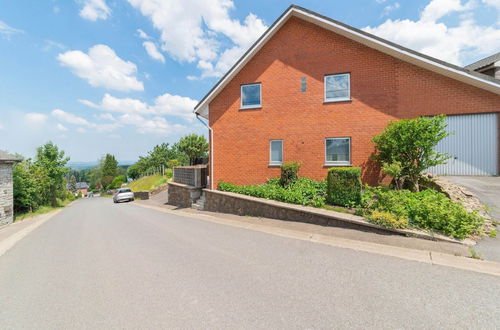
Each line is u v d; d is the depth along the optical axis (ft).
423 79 29.12
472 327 8.07
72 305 10.41
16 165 58.80
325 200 26.68
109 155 245.86
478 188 24.07
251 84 37.42
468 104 27.63
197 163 68.85
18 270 15.12
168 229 25.09
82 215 46.11
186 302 10.15
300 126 34.45
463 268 12.73
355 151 31.68
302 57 34.50
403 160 25.70
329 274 12.41
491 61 43.70
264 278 12.17
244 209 30.45
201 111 40.78
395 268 12.94
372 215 19.85
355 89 31.83
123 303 10.32
